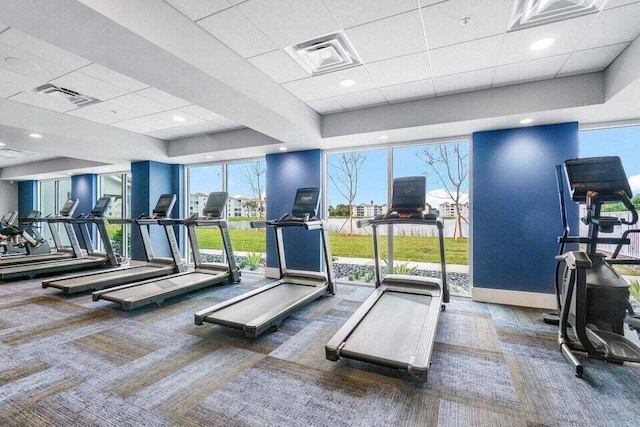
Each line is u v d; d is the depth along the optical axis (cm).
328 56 299
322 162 560
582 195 276
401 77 342
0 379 234
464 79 348
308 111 432
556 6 227
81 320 359
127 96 386
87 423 188
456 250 492
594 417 194
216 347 291
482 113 375
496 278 427
